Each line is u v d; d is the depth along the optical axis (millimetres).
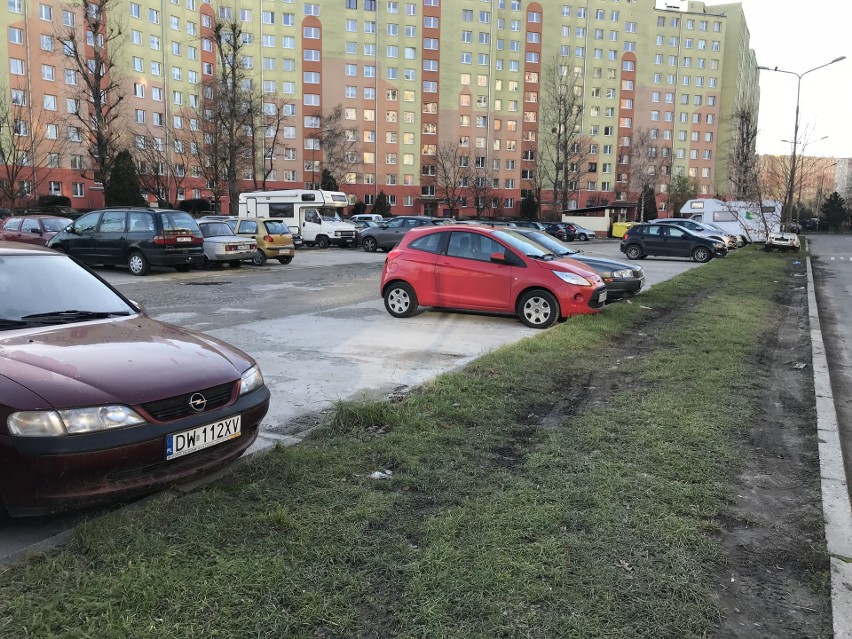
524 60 86812
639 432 4816
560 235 42531
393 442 4484
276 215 30703
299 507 3480
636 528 3346
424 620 2570
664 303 12453
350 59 80312
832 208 82188
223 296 12711
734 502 3789
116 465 3113
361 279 16344
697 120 96875
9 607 2531
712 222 40312
